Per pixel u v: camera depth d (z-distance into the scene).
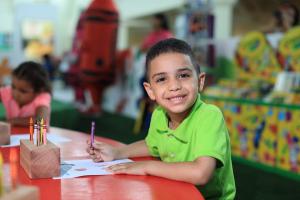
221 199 1.09
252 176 2.94
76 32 6.44
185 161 1.04
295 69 3.36
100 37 5.73
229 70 4.10
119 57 6.40
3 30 11.67
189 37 4.20
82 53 5.86
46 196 0.77
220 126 1.02
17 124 1.69
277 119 3.02
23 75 1.88
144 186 0.85
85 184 0.85
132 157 1.18
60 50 11.56
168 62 1.02
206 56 4.15
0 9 11.62
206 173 0.92
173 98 1.02
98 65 5.78
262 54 3.70
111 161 1.10
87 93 6.95
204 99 3.77
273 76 3.57
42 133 0.94
